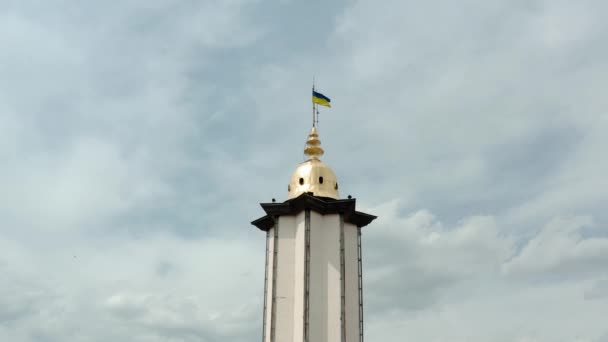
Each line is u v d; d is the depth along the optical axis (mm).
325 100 76688
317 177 69375
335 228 65875
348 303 63906
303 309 61750
